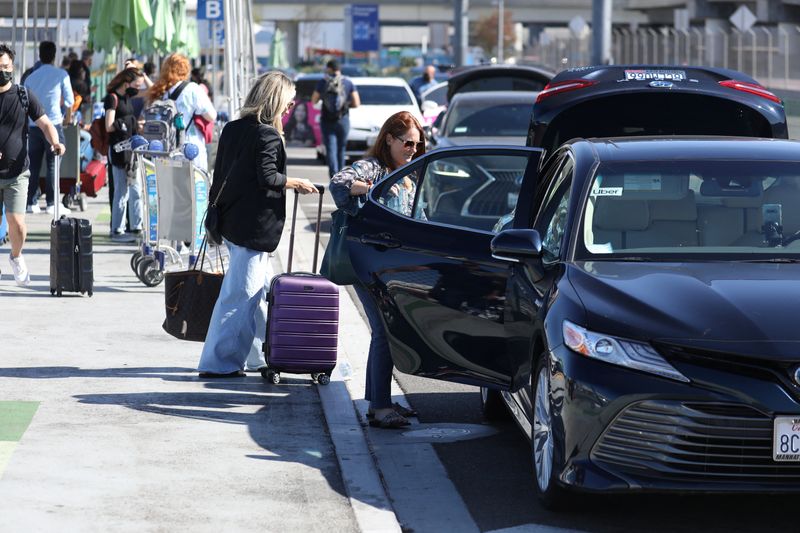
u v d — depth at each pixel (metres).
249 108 23.44
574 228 18.11
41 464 18.25
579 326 15.98
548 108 27.72
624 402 15.39
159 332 28.44
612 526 16.36
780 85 100.44
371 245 20.72
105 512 16.27
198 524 15.98
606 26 86.19
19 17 114.56
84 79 57.22
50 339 27.31
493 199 45.00
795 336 15.30
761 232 18.12
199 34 117.88
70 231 32.25
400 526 16.23
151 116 37.50
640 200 18.39
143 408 21.75
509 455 19.72
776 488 15.20
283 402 22.55
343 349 27.45
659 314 15.76
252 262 23.94
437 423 21.72
